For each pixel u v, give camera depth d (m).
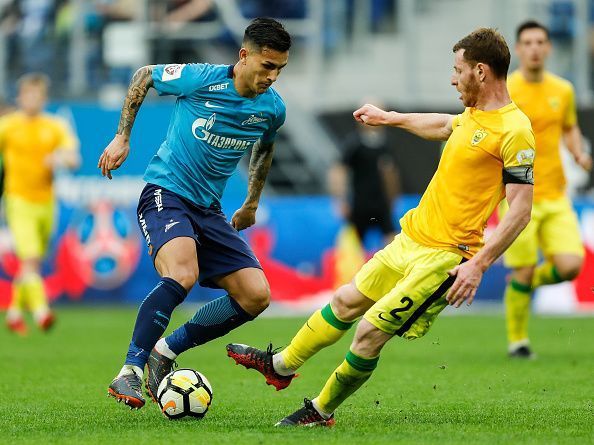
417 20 76.00
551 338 45.94
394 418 23.03
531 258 37.19
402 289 21.11
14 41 72.75
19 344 42.81
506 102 21.17
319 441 19.39
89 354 38.72
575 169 63.97
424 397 27.08
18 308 47.41
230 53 74.00
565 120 37.50
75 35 71.94
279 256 61.78
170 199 23.47
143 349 22.39
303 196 71.38
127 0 73.00
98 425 21.77
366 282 21.88
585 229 60.38
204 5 73.62
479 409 24.67
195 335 24.09
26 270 46.88
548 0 71.75
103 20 72.62
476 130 21.12
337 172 61.03
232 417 23.23
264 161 25.16
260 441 19.34
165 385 22.72
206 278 24.27
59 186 63.44
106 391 28.22
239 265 24.03
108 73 72.81
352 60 75.44
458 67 21.28
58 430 21.06
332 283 61.69
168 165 23.73
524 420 22.66
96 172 64.31
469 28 75.56
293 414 21.86
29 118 47.78
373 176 60.38
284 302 61.66
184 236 23.00
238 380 31.11
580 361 36.34
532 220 37.12
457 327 51.81
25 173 47.59
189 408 22.61
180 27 73.50
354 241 61.69
